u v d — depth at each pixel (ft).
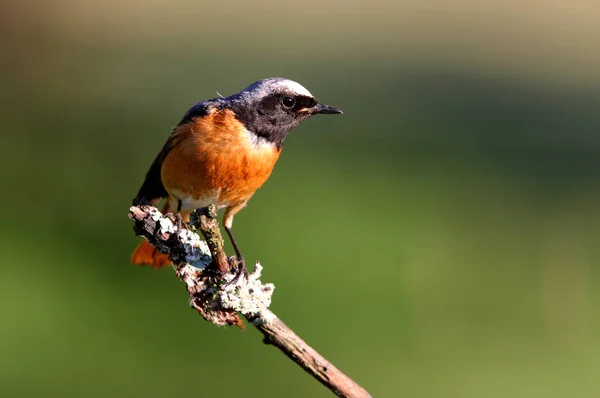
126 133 50.88
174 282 37.32
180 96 60.34
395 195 48.60
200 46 78.54
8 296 35.06
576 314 39.29
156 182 26.63
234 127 24.71
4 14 54.95
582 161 56.90
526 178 53.88
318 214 43.96
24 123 51.75
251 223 41.70
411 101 67.26
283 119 25.58
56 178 44.42
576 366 35.88
